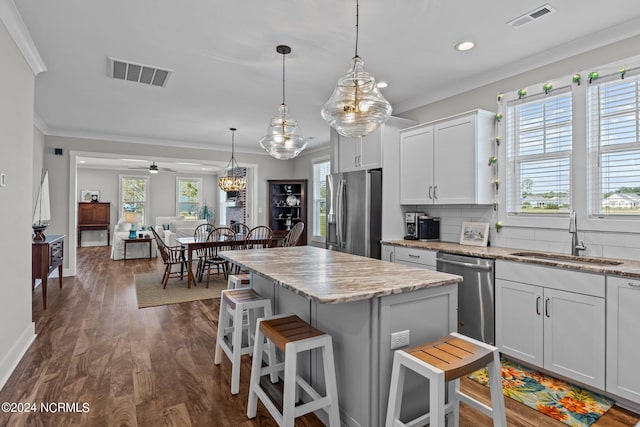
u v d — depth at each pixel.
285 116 3.12
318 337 1.72
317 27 2.54
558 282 2.31
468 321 2.88
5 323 2.37
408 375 1.76
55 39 2.71
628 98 2.49
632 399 1.99
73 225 5.85
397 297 1.69
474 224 3.41
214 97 4.11
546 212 2.95
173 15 2.38
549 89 2.89
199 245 5.23
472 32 2.60
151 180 11.19
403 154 3.94
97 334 3.20
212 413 2.00
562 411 2.04
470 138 3.22
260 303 2.34
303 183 7.59
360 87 2.16
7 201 2.41
